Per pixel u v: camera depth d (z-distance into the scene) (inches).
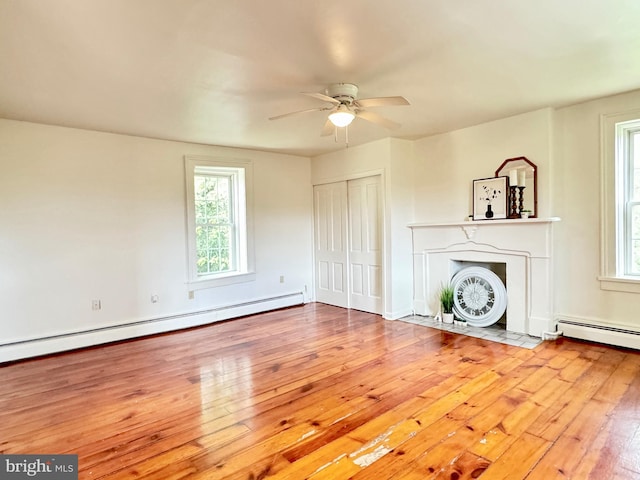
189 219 186.5
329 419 94.1
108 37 81.7
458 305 176.2
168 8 71.1
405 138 188.7
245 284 207.6
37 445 85.6
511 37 86.7
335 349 146.4
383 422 91.9
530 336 151.9
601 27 83.1
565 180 147.3
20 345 142.9
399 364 128.6
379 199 196.4
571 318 147.8
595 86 122.3
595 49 94.0
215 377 122.7
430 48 91.2
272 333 171.6
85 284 157.9
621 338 135.3
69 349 153.0
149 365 135.2
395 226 188.1
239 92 117.2
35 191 146.8
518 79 113.5
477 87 119.4
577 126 143.5
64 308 152.9
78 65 95.8
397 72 105.3
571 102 139.6
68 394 112.0
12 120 142.0
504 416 92.5
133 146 170.4
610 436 82.9
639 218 135.0
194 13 73.2
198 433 89.4
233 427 91.6
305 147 204.1
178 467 76.9
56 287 151.2
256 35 82.7
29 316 145.3
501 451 79.0
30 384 119.7
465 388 108.3
